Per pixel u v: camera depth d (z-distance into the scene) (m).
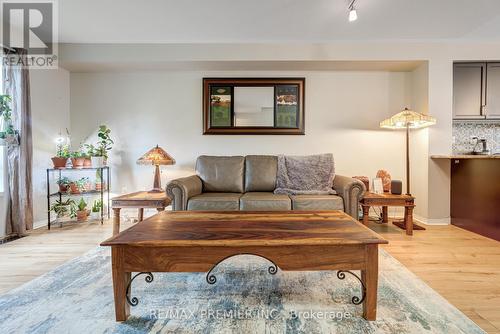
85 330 1.31
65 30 2.97
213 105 3.66
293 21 2.78
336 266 1.36
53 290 1.70
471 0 2.38
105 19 2.73
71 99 3.70
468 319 1.39
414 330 1.30
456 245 2.53
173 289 1.71
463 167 3.09
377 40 3.23
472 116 3.30
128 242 1.33
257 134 3.66
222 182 3.20
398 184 3.01
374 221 3.42
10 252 2.37
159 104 3.71
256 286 1.75
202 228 1.57
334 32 3.02
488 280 1.84
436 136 3.27
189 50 3.30
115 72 3.70
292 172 3.14
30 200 2.93
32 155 3.03
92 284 1.78
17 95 2.81
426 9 2.53
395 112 3.65
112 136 3.73
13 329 1.32
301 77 3.64
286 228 1.57
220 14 2.64
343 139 3.67
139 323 1.36
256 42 3.29
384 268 2.01
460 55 3.23
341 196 2.74
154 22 2.80
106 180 3.73
